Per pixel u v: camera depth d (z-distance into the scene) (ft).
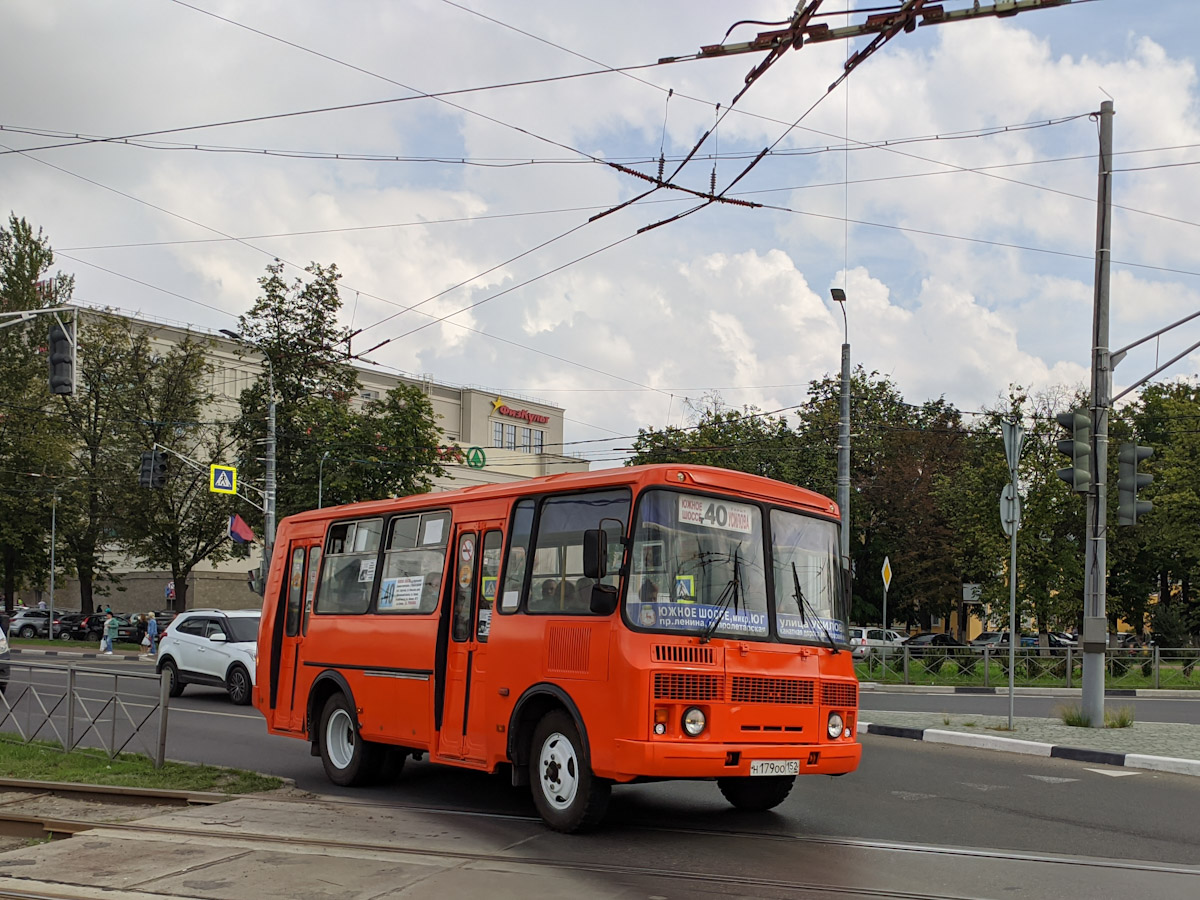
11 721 46.73
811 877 23.98
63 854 25.99
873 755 46.93
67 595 238.07
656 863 25.29
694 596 28.63
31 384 171.73
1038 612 119.34
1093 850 27.37
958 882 23.67
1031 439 124.57
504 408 271.90
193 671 71.20
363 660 37.78
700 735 27.43
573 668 28.78
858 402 159.22
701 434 152.25
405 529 37.52
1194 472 134.00
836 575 32.30
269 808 32.30
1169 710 70.64
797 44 37.93
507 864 25.02
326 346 146.10
